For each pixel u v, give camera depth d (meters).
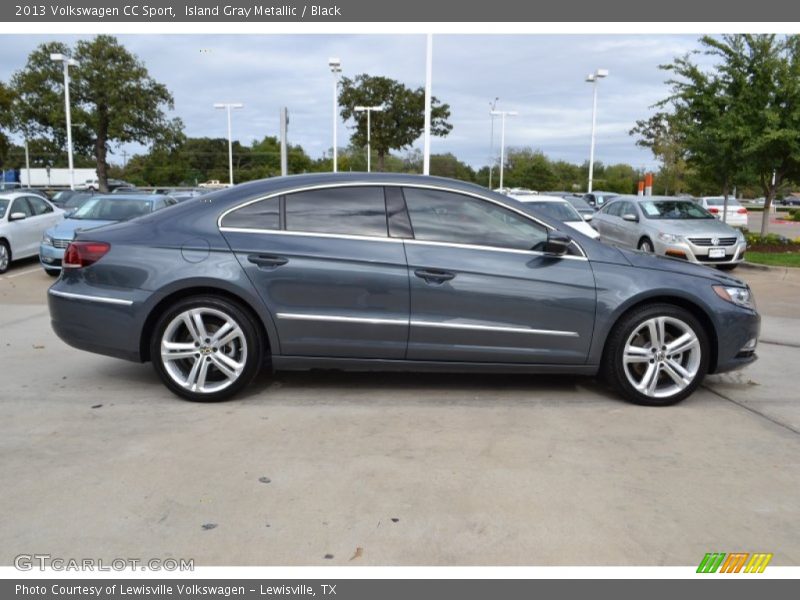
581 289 4.88
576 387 5.46
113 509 3.31
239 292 4.77
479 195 4.98
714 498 3.53
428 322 4.83
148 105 38.19
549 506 3.41
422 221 4.93
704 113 16.42
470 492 3.54
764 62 15.13
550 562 2.94
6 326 7.69
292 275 4.79
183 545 3.02
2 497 3.42
